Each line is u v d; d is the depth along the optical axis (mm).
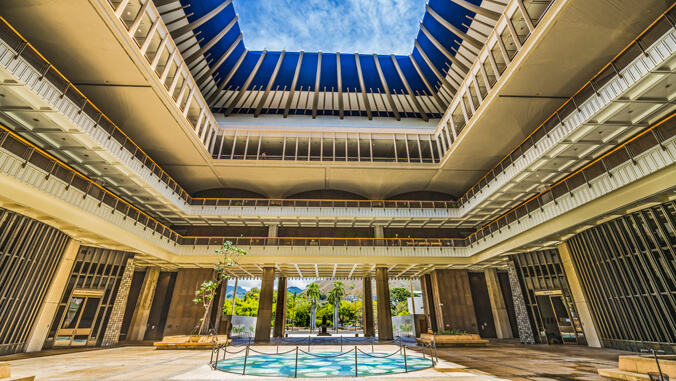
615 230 15320
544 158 17500
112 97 18016
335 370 9328
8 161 11031
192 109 22609
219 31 26484
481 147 23391
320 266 26141
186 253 23438
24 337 14242
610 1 12719
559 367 9781
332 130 26797
